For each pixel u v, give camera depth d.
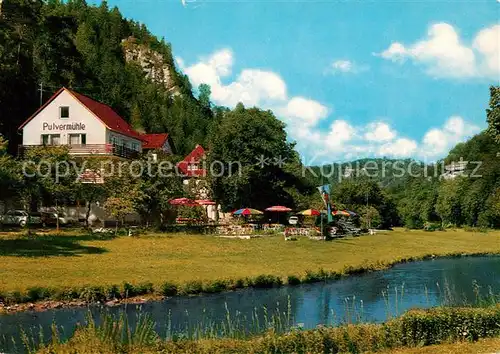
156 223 59.28
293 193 79.69
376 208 101.75
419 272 41.44
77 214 60.03
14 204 57.72
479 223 116.56
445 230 105.62
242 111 76.06
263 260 39.53
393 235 78.19
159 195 56.00
